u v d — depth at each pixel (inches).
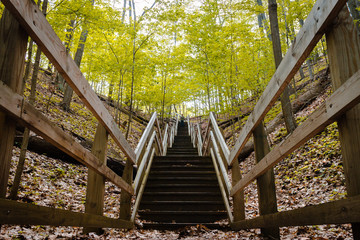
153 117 301.6
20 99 45.5
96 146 111.3
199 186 213.2
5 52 46.9
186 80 553.0
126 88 393.1
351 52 46.8
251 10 303.1
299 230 129.2
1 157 45.3
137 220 174.7
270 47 336.8
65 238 108.3
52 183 200.2
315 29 51.6
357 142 45.2
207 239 129.0
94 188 111.3
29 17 46.4
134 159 157.5
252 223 111.9
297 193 207.2
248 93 387.9
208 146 306.3
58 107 378.9
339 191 179.5
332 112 46.4
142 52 345.7
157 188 213.9
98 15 232.8
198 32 347.9
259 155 112.0
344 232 118.0
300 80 530.6
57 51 58.3
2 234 102.7
